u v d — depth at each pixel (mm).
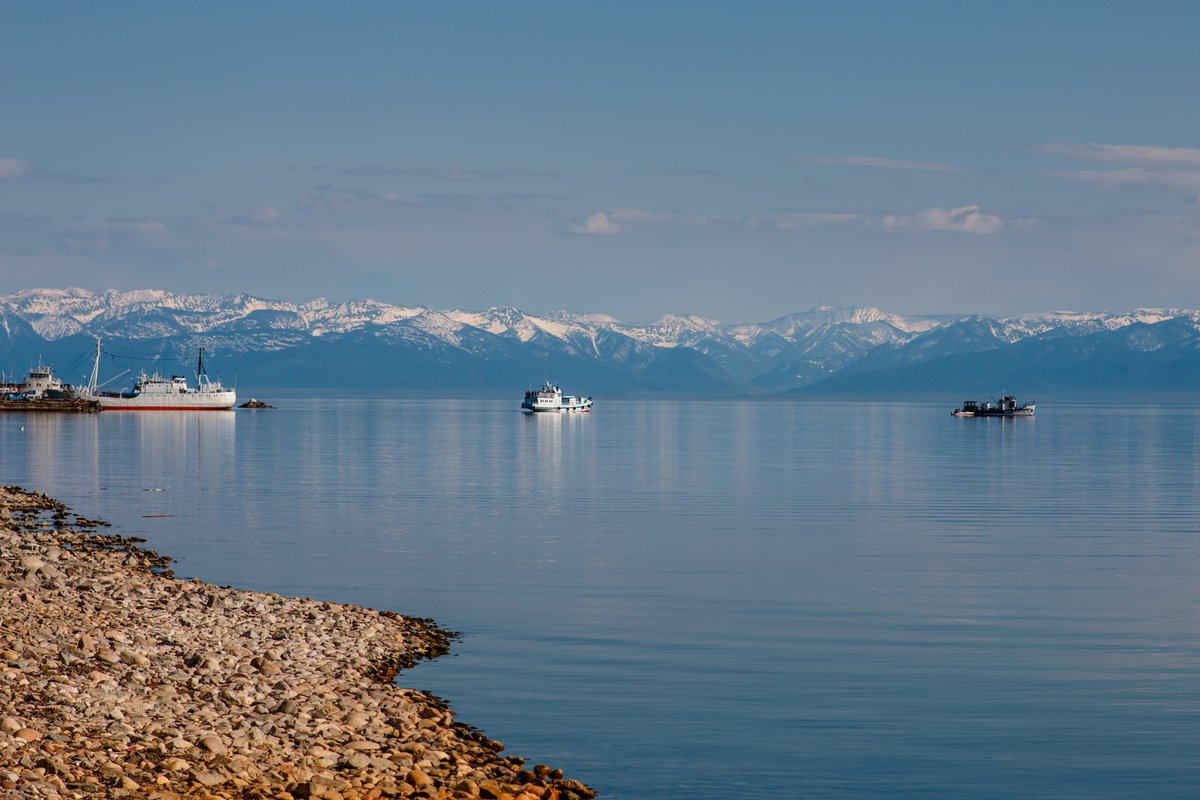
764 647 76750
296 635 72062
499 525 143250
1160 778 53562
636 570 108375
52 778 42031
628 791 51406
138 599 76562
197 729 50406
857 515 156500
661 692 65938
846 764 54906
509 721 60312
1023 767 54750
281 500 173125
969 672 70688
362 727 54438
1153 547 125500
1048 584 101375
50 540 112438
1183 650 76562
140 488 192250
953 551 121938
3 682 52312
